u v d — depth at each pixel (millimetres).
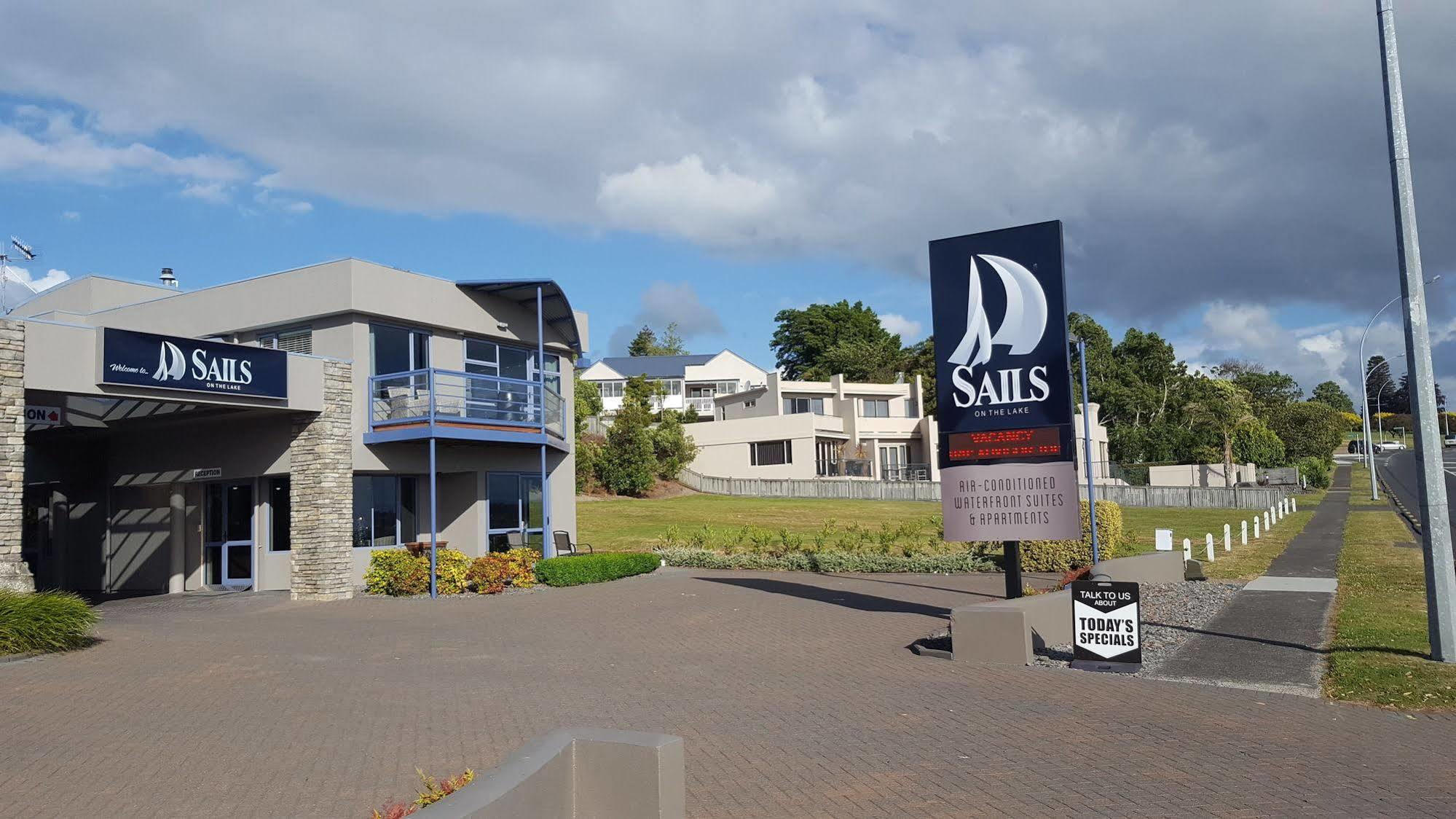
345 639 13703
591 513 40625
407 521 21906
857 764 7270
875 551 26422
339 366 19250
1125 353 72125
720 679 10781
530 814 4426
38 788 6633
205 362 16828
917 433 61000
